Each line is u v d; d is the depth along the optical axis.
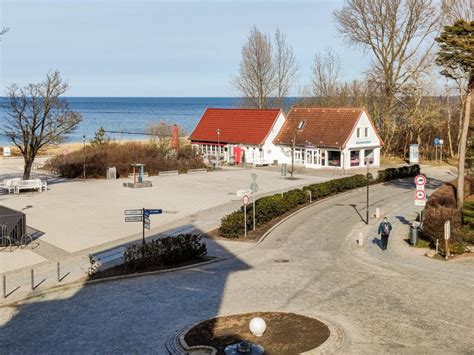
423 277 20.41
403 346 13.97
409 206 36.31
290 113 64.06
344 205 36.78
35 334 15.38
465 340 14.34
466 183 37.00
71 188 44.25
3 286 19.03
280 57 105.00
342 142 56.69
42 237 27.91
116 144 59.97
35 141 44.53
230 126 66.62
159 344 14.45
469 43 28.92
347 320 15.91
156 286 19.70
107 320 16.34
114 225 30.48
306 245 26.19
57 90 48.06
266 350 13.70
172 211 34.28
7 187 42.12
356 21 62.34
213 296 18.44
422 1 60.06
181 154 56.75
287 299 17.98
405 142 67.88
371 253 24.50
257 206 30.42
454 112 69.75
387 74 63.03
